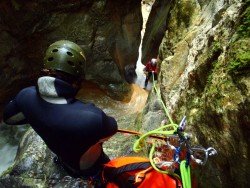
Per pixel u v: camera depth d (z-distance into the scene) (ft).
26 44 25.67
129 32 31.09
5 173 17.57
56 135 6.49
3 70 25.12
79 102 6.69
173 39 16.01
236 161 7.28
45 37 26.04
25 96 6.94
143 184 7.04
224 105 7.32
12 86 26.27
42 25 25.41
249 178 7.14
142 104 27.09
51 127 6.48
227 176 7.74
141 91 29.32
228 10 8.98
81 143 6.45
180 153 7.04
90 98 27.14
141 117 16.15
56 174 16.44
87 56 27.71
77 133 6.37
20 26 24.64
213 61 8.51
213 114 7.72
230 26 8.41
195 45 11.84
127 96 27.96
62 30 26.32
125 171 7.31
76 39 26.99
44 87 6.50
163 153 8.62
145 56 30.96
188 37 13.82
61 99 6.52
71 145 6.50
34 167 16.99
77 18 26.45
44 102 6.56
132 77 32.24
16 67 25.71
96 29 27.43
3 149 24.90
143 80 32.50
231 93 7.22
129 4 29.68
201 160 6.97
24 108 6.86
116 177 7.22
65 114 6.43
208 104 7.91
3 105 26.81
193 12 15.35
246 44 7.35
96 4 26.50
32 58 26.37
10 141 25.32
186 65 12.09
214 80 8.03
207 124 8.05
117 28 29.07
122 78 29.81
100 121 6.50
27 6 24.13
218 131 7.64
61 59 6.54
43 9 24.81
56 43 6.78
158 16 30.25
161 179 7.06
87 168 7.11
